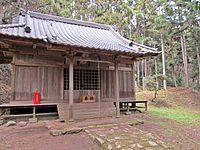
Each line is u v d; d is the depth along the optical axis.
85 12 23.67
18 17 11.12
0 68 14.10
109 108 9.64
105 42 10.73
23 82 8.41
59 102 9.01
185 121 9.10
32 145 5.09
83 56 8.88
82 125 7.05
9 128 6.89
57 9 20.47
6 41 7.62
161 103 15.30
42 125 7.41
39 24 10.87
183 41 22.70
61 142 5.34
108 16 22.48
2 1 13.37
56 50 8.59
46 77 8.94
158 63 28.14
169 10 17.73
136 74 29.16
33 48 8.59
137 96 18.02
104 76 10.59
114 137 5.48
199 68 22.08
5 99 11.37
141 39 23.05
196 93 19.67
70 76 8.30
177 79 27.80
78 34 11.19
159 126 7.54
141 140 5.25
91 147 4.95
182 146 5.23
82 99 9.52
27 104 7.96
